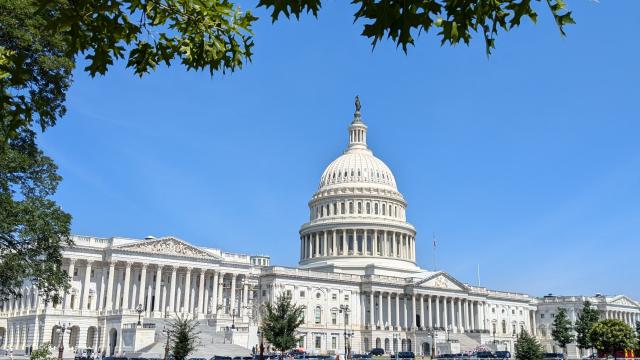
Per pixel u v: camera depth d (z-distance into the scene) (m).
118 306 137.62
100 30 15.28
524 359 106.50
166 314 137.75
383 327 167.50
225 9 16.41
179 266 143.88
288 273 157.62
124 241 140.50
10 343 139.38
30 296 139.00
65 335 130.50
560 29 11.66
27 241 47.47
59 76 41.00
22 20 37.69
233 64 17.31
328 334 160.12
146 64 16.88
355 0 11.37
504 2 11.70
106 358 102.06
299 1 11.99
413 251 197.50
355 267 178.88
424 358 142.38
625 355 143.38
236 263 154.38
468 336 182.75
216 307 147.25
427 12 11.54
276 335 85.25
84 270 137.50
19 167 43.81
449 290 186.75
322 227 188.88
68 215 49.97
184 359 84.75
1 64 17.34
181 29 16.78
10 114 16.89
